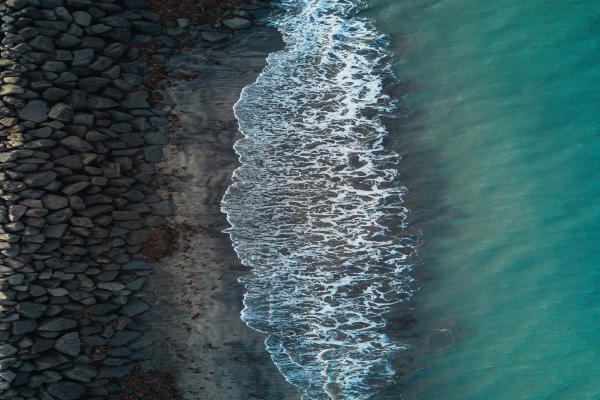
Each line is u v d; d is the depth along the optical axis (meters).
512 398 11.58
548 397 11.52
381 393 11.88
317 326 12.34
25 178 11.94
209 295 12.48
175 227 12.70
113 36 13.02
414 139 13.46
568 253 12.51
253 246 12.74
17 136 11.98
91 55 12.71
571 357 11.79
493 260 12.56
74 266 12.04
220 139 13.23
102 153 12.52
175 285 12.48
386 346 12.17
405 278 12.57
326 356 12.18
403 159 13.32
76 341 11.96
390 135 13.49
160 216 12.69
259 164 13.19
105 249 12.27
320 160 13.29
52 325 11.87
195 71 13.53
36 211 11.86
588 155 13.15
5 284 11.65
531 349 11.90
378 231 12.84
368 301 12.46
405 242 12.79
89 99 12.61
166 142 13.03
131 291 12.32
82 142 12.35
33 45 12.30
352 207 13.00
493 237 12.73
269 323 12.38
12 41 12.20
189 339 12.34
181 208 12.78
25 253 11.79
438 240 12.78
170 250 12.59
